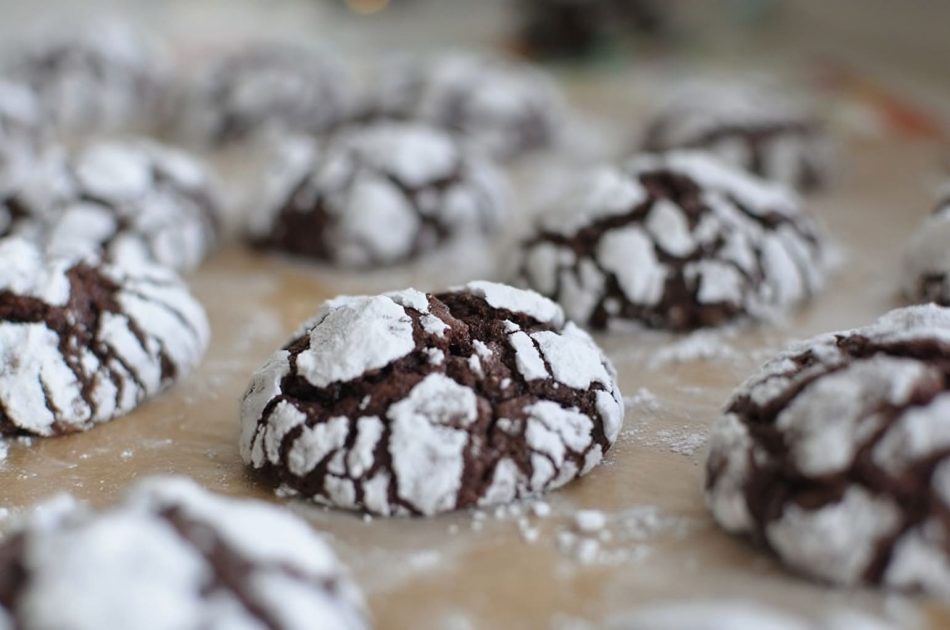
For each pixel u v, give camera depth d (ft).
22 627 0.49
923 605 0.59
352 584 0.60
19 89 1.11
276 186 0.93
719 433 0.65
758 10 1.54
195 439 0.72
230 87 1.13
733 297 0.81
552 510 0.65
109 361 0.73
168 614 0.49
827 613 0.59
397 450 0.65
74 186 0.89
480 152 1.04
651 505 0.66
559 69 1.38
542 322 0.71
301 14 1.65
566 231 0.83
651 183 0.84
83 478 0.69
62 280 0.73
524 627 0.59
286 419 0.67
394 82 1.17
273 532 0.57
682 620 0.54
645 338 0.81
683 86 1.20
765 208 0.84
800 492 0.61
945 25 1.29
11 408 0.71
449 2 1.73
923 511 0.59
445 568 0.62
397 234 0.91
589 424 0.68
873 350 0.65
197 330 0.77
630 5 1.40
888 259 0.90
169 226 0.89
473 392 0.66
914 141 1.11
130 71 1.19
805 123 1.05
